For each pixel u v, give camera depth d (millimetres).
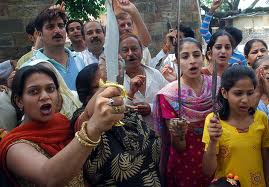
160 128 3230
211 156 2754
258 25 16219
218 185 2730
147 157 2596
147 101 3578
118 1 3537
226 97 2918
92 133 1708
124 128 2545
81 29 5215
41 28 3803
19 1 8047
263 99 3482
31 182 2051
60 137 2283
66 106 2939
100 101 1663
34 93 2260
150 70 3701
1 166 2113
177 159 3176
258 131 2898
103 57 2902
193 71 3201
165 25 9672
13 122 2969
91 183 2488
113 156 2436
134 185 2479
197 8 9648
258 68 3502
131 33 3818
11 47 8086
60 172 1753
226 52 3752
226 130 2883
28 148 2070
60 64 3793
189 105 3172
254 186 2848
